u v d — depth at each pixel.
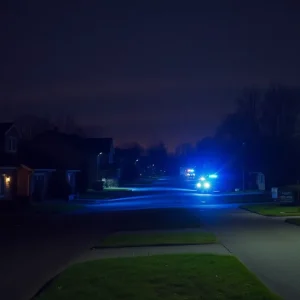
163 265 13.45
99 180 77.94
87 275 12.34
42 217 33.66
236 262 13.87
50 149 62.50
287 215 31.17
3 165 42.94
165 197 57.38
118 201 51.44
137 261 14.20
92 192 66.31
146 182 111.88
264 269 13.34
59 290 10.86
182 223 26.67
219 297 10.07
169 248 17.38
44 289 11.27
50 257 16.48
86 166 65.94
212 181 68.44
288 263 14.23
